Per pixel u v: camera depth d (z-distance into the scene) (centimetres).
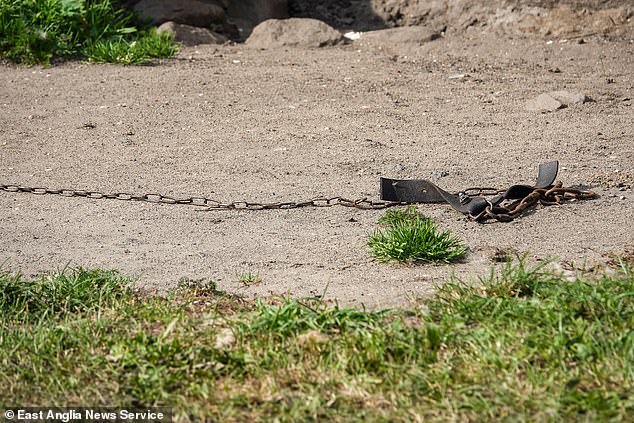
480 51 4231
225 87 3594
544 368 1412
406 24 4756
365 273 1892
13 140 2988
